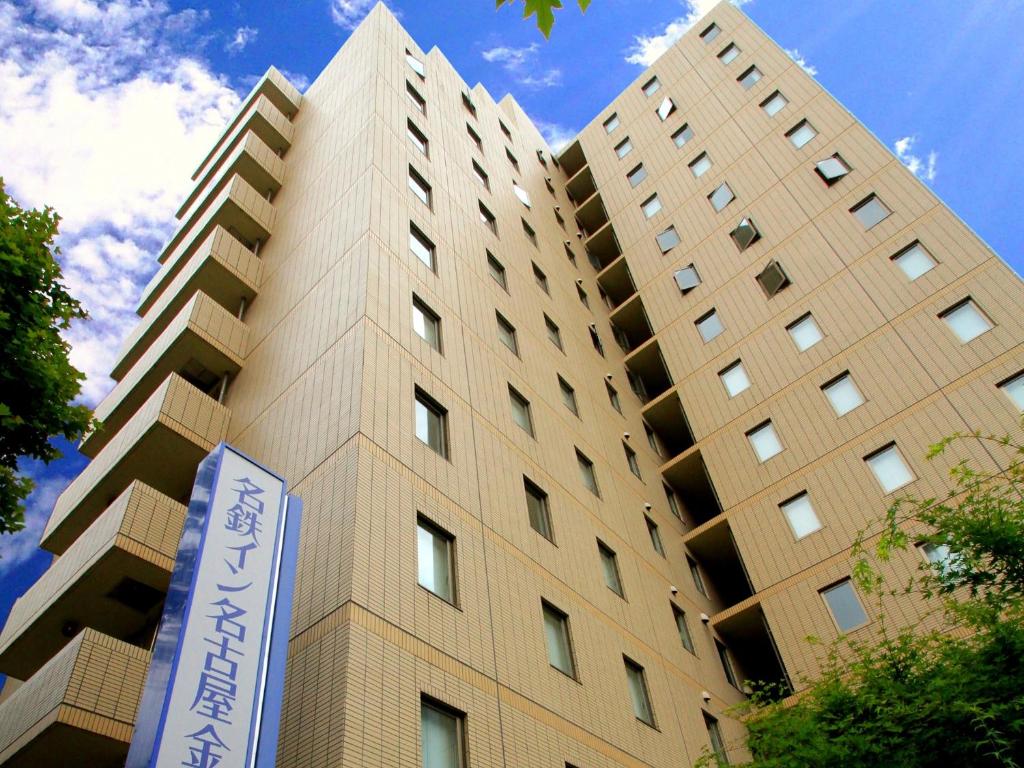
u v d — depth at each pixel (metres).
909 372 21.06
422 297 17.61
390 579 11.09
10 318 10.07
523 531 15.25
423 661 10.64
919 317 21.80
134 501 14.12
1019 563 8.88
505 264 24.12
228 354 17.94
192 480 16.95
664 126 37.22
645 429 27.11
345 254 17.53
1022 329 19.62
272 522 9.76
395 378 14.48
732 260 28.80
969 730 7.98
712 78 36.53
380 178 19.89
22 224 10.78
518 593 13.75
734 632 21.22
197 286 20.12
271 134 25.95
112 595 14.48
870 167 26.47
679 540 23.17
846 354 22.86
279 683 8.40
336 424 13.24
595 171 39.09
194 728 7.32
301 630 10.49
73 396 10.65
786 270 26.48
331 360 14.88
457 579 12.48
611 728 13.66
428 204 21.70
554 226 33.84
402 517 12.19
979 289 21.05
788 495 21.56
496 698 11.48
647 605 18.44
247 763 7.52
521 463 16.92
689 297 29.27
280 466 13.73
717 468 23.77
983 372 19.59
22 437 10.23
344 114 24.28
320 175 22.34
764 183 29.88
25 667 16.03
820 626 18.75
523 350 21.12
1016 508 9.78
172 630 8.01
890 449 20.19
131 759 7.09
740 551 21.59
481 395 17.12
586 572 16.62
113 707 10.86
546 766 11.48
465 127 29.77
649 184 35.50
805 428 22.45
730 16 38.28
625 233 34.50
